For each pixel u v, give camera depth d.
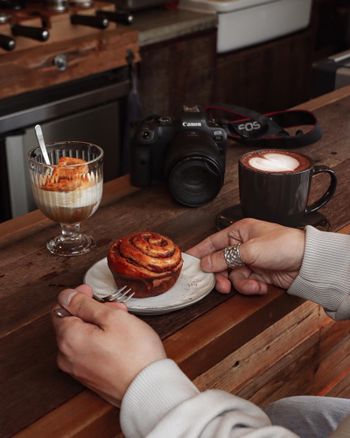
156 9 2.46
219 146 1.21
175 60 2.33
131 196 1.22
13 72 1.77
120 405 0.80
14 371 0.84
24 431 0.77
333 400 1.08
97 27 1.85
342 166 1.30
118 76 2.04
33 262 1.04
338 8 3.03
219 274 1.00
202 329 0.91
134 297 0.94
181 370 0.84
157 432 0.73
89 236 1.10
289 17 2.68
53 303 0.95
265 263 0.97
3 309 0.94
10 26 1.78
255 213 1.08
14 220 1.15
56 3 1.89
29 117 1.85
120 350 0.80
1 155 1.86
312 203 1.17
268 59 2.71
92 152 1.09
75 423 0.78
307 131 1.45
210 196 1.18
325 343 1.36
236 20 2.47
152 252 0.92
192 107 1.23
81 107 1.96
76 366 0.81
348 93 1.65
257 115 1.38
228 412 0.76
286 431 0.75
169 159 1.16
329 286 0.96
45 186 1.03
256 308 0.95
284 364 1.26
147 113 2.34
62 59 1.85
